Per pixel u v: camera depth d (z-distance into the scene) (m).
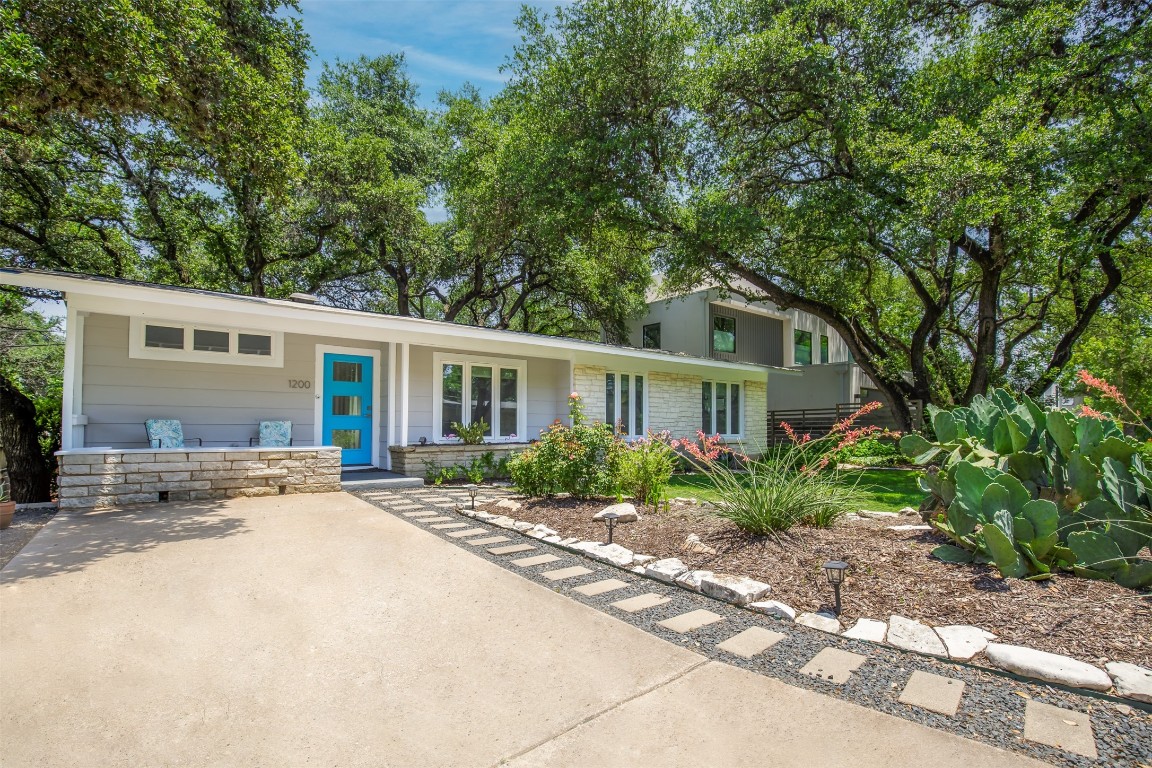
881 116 12.35
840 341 26.44
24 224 13.04
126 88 6.42
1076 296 14.99
